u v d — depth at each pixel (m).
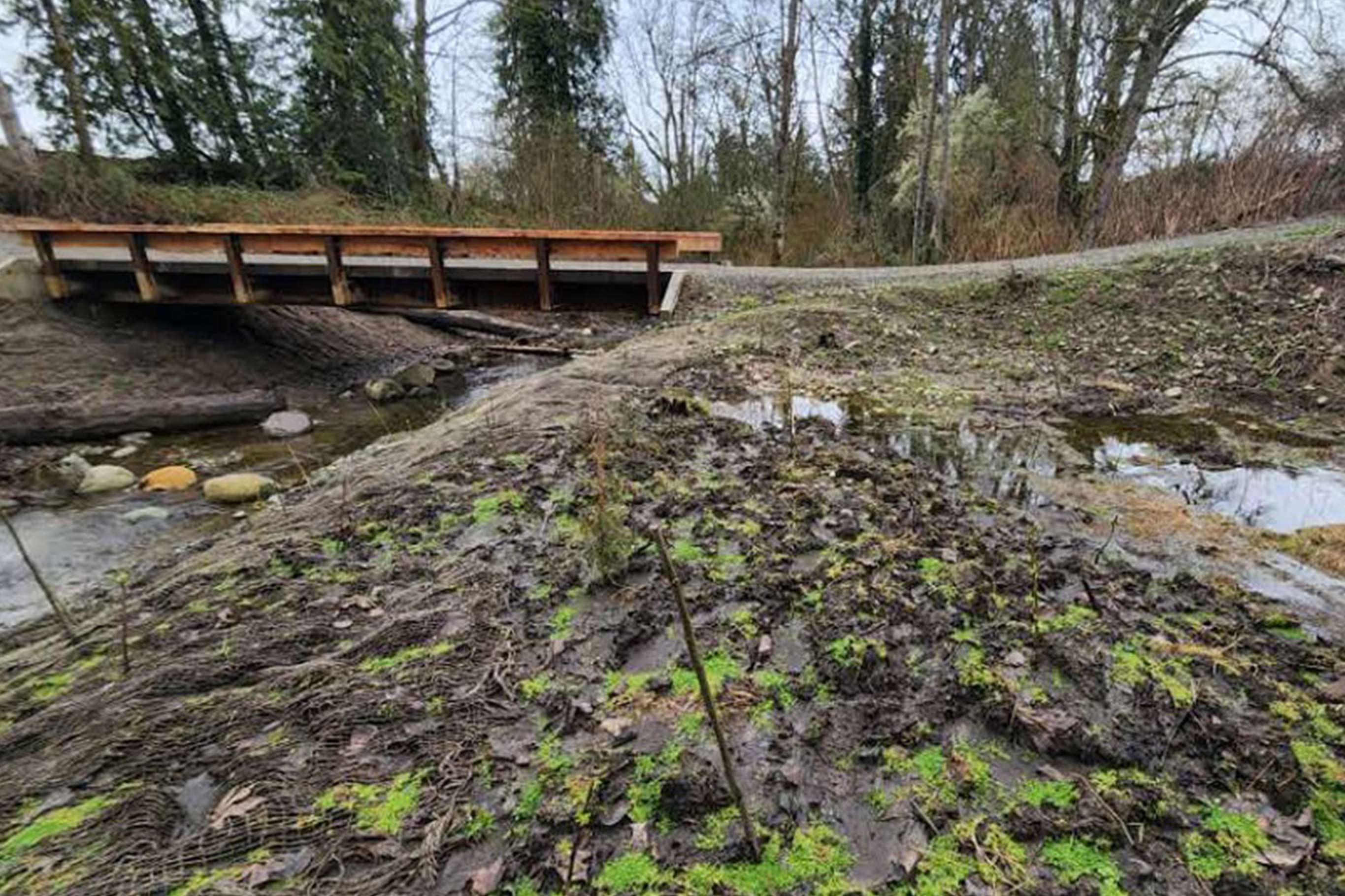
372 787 1.87
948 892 1.52
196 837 1.73
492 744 2.01
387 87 16.17
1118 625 2.51
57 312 8.14
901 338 7.61
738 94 21.69
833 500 3.59
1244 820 1.71
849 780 1.84
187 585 3.20
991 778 1.84
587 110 20.53
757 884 1.55
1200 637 2.47
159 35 13.19
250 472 6.06
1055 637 2.40
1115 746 1.93
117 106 12.88
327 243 7.97
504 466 4.20
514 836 1.70
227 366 8.78
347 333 10.79
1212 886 1.53
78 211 11.59
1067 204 13.89
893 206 16.81
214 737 2.10
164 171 13.80
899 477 3.97
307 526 3.70
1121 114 12.62
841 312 8.34
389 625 2.61
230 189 13.66
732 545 3.10
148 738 2.11
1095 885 1.53
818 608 2.59
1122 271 8.27
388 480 4.22
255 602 2.93
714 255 18.52
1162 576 3.00
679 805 1.76
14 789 1.98
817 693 2.16
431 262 7.95
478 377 9.62
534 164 17.59
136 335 8.48
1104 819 1.69
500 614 2.67
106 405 6.65
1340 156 10.80
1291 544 3.30
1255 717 2.05
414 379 8.96
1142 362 6.49
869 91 18.73
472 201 17.83
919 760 1.90
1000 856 1.61
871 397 5.80
